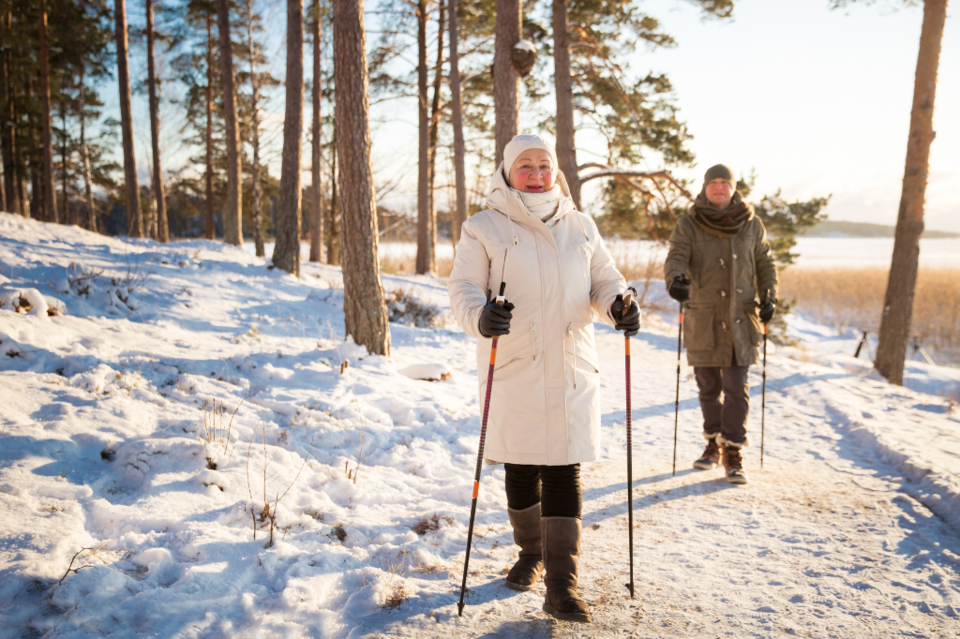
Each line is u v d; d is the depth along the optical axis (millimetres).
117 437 3404
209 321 6906
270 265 11391
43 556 2193
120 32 16219
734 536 3096
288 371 5195
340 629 2146
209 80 23359
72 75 23750
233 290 8680
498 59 9109
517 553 2879
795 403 6113
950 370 11914
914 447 4355
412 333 8508
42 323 4875
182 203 31047
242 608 2186
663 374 7672
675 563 2799
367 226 6133
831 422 5379
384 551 2746
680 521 3297
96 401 3750
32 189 27750
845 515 3340
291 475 3379
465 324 2316
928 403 6027
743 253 4016
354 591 2406
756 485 3850
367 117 6141
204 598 2193
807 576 2660
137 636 1944
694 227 4102
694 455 4543
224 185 28953
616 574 2691
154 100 19297
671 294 3898
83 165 27828
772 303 4047
